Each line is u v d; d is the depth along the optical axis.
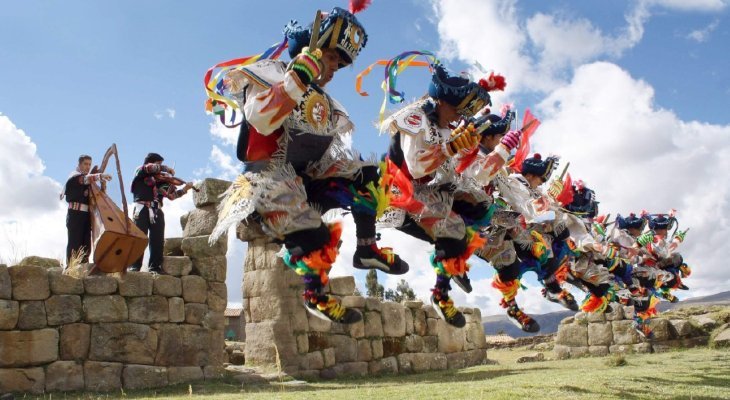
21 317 8.95
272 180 4.51
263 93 4.32
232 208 4.59
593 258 9.15
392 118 5.18
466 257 5.64
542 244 7.36
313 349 12.44
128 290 10.02
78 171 10.20
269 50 4.87
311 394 6.97
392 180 5.11
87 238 10.16
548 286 7.99
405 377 12.64
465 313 16.61
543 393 6.17
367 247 4.85
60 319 9.27
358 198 4.86
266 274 12.33
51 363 9.07
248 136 4.70
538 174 7.74
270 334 12.03
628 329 16.52
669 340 16.36
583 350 16.97
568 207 9.91
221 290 11.18
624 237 13.01
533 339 23.33
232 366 11.98
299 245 4.60
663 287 13.96
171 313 10.45
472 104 5.25
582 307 9.08
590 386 6.62
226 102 4.75
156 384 9.94
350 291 13.79
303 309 12.38
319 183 4.84
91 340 9.49
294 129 4.55
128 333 9.87
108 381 9.48
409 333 14.73
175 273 10.77
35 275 9.17
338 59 4.80
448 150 4.97
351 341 13.23
